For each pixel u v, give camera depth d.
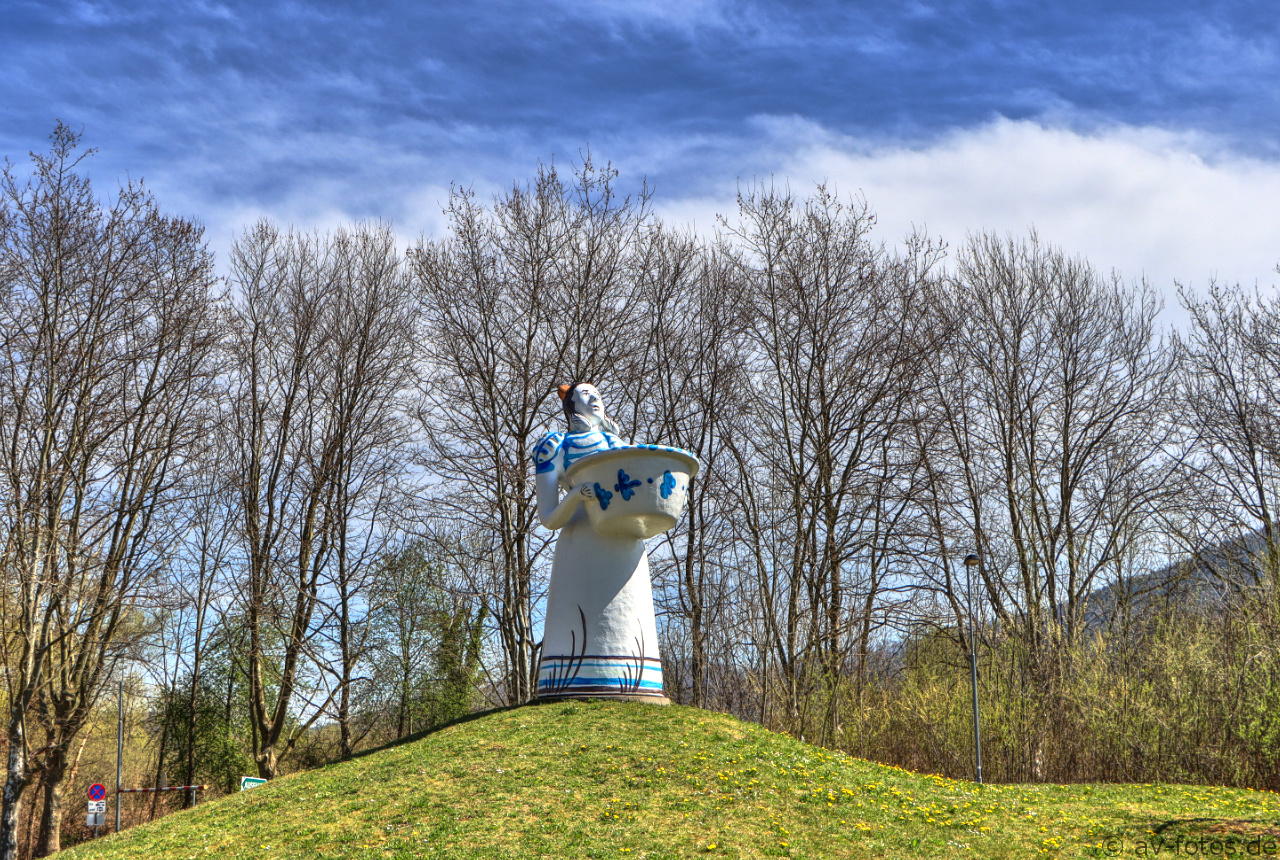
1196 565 28.98
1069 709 25.47
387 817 13.96
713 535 28.20
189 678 35.56
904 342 29.03
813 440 28.91
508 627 28.44
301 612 30.38
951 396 31.14
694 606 27.81
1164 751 24.06
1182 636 25.50
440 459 29.41
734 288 29.78
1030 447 31.27
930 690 26.73
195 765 35.41
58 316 25.44
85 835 38.41
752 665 26.91
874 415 28.62
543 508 19.17
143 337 27.30
